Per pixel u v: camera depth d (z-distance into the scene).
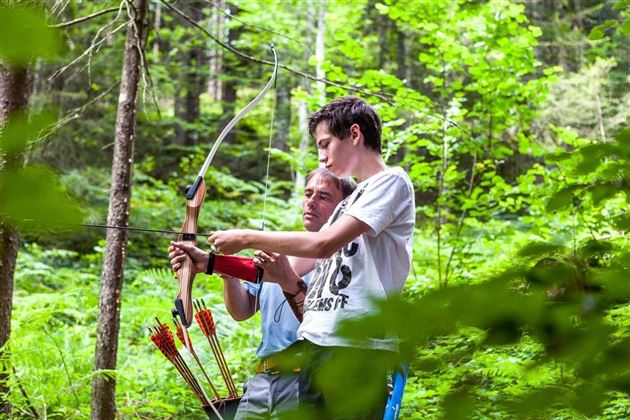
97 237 10.81
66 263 10.27
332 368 0.77
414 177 6.36
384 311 0.70
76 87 11.88
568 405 0.73
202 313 2.88
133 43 3.76
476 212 6.22
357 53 6.97
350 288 2.26
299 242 2.18
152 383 5.02
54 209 0.65
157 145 15.69
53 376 4.46
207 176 14.23
